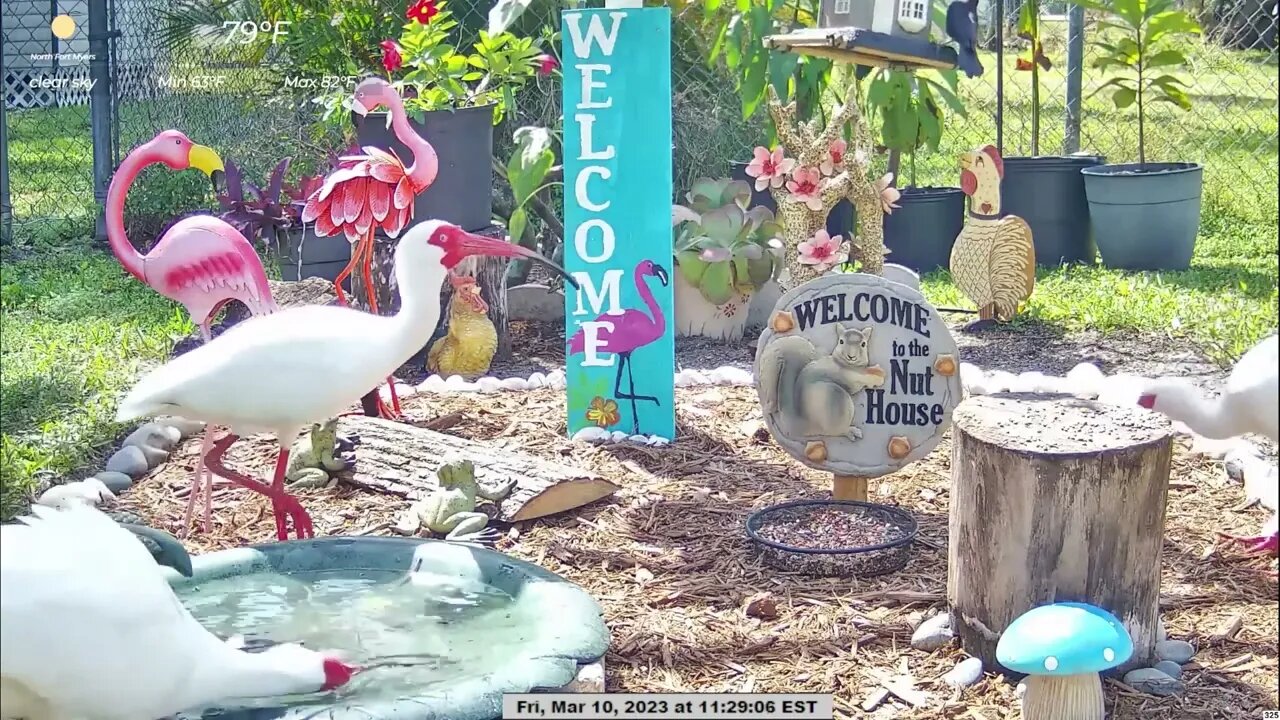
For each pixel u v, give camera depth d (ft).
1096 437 8.52
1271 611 9.18
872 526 9.91
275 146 16.81
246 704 7.88
